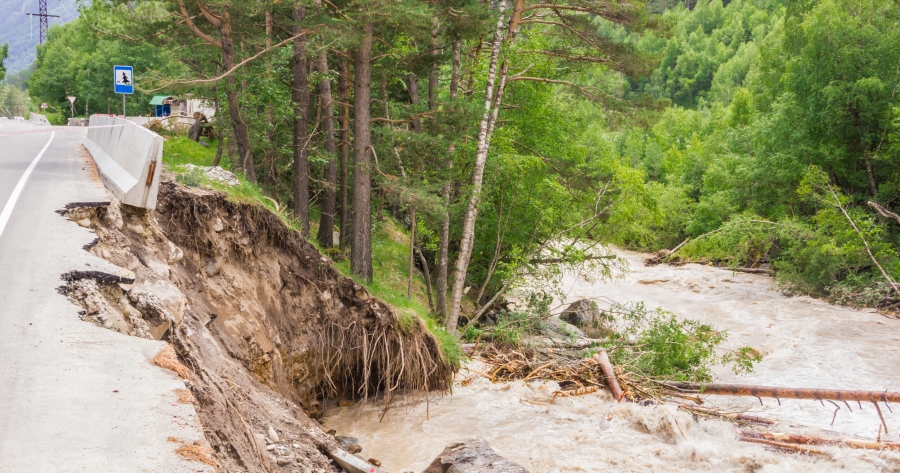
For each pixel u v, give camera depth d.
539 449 11.74
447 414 13.62
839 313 25.27
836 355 19.11
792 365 18.25
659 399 14.66
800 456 11.61
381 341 14.18
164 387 5.36
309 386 13.84
